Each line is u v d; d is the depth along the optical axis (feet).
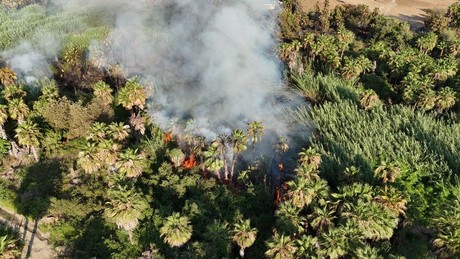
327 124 304.09
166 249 206.49
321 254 178.09
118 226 213.25
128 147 259.60
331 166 253.85
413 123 296.10
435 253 202.90
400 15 583.99
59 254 208.03
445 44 425.28
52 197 224.94
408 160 262.47
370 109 318.86
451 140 276.21
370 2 630.33
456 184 244.01
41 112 280.72
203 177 260.01
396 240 217.36
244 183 262.06
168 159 269.44
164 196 237.86
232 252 208.64
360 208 192.95
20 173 249.96
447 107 317.22
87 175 249.96
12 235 184.03
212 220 221.87
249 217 229.86
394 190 213.05
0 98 282.97
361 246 179.42
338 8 523.29
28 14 473.67
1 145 259.80
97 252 208.13
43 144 268.00
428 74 355.56
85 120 274.57
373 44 435.53
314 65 402.72
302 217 202.08
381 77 392.27
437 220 204.74
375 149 268.00
